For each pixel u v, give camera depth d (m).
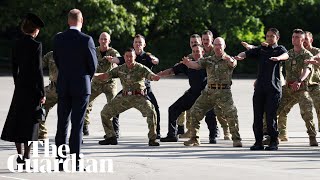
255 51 22.56
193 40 24.61
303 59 23.64
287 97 24.16
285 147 23.27
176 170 18.12
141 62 24.92
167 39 80.50
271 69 22.25
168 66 79.06
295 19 83.19
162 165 18.97
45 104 24.25
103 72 25.09
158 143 23.42
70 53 17.81
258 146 22.45
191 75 24.36
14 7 75.00
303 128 29.94
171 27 79.31
